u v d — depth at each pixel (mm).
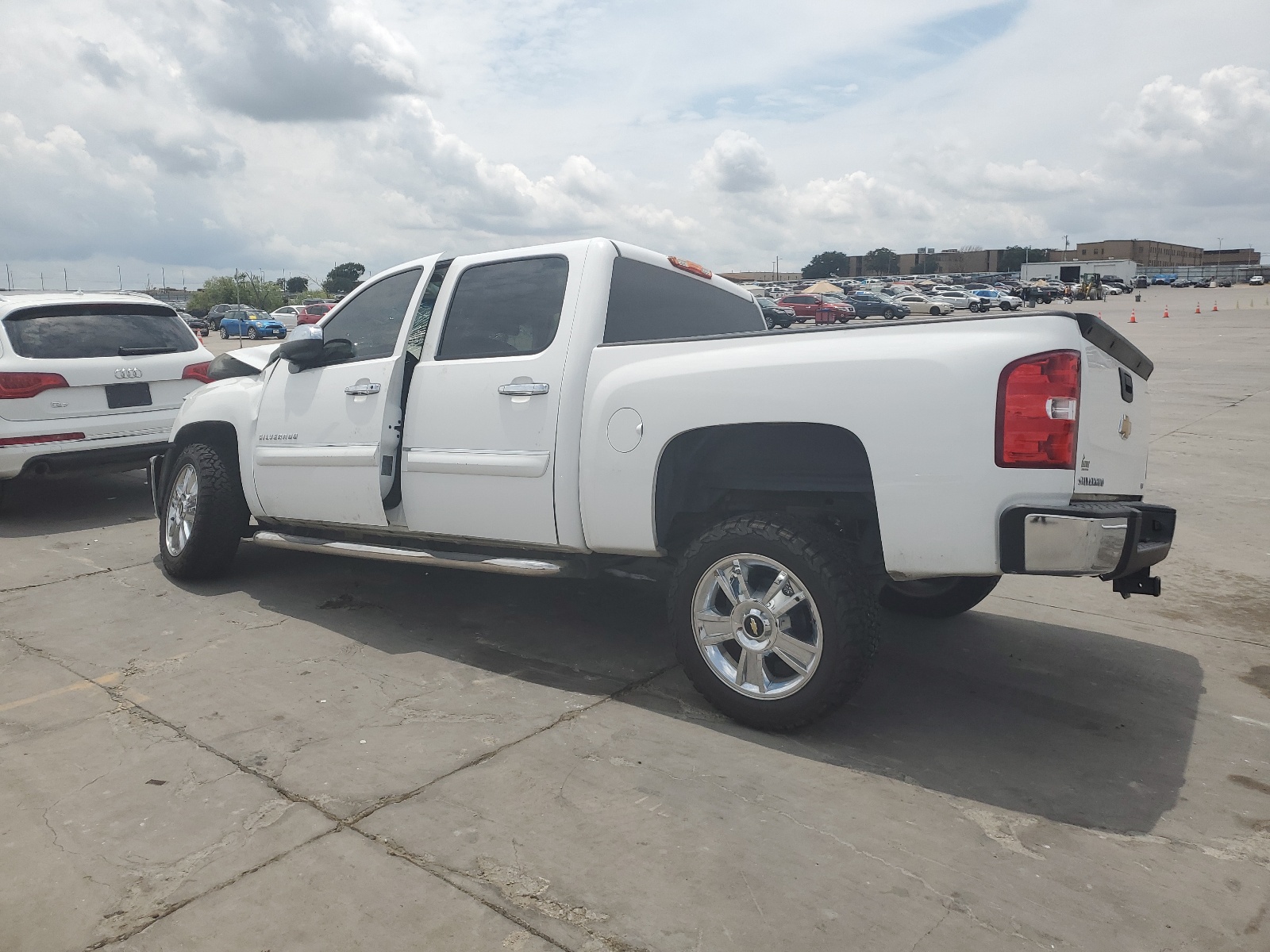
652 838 2568
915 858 2480
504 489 3760
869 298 49375
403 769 2971
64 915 2248
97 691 3629
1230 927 2205
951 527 2824
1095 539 2641
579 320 3658
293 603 4777
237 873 2406
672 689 3656
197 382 7340
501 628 4402
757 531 3141
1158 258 147125
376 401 4199
